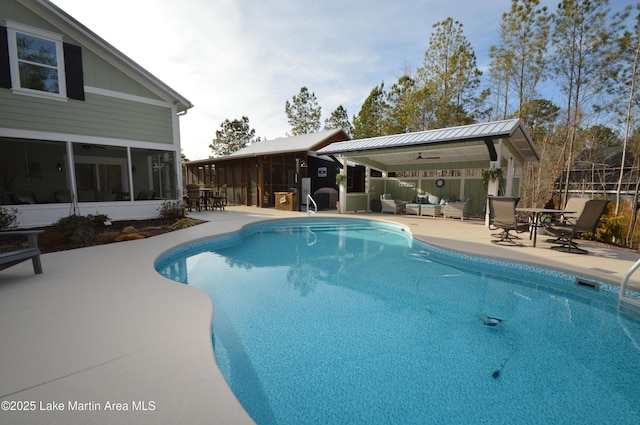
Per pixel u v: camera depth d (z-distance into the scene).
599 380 2.69
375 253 7.22
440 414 2.27
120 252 5.64
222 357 2.95
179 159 10.58
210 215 11.96
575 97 15.26
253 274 5.55
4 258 3.70
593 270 4.80
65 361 2.18
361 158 13.91
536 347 3.20
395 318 3.83
